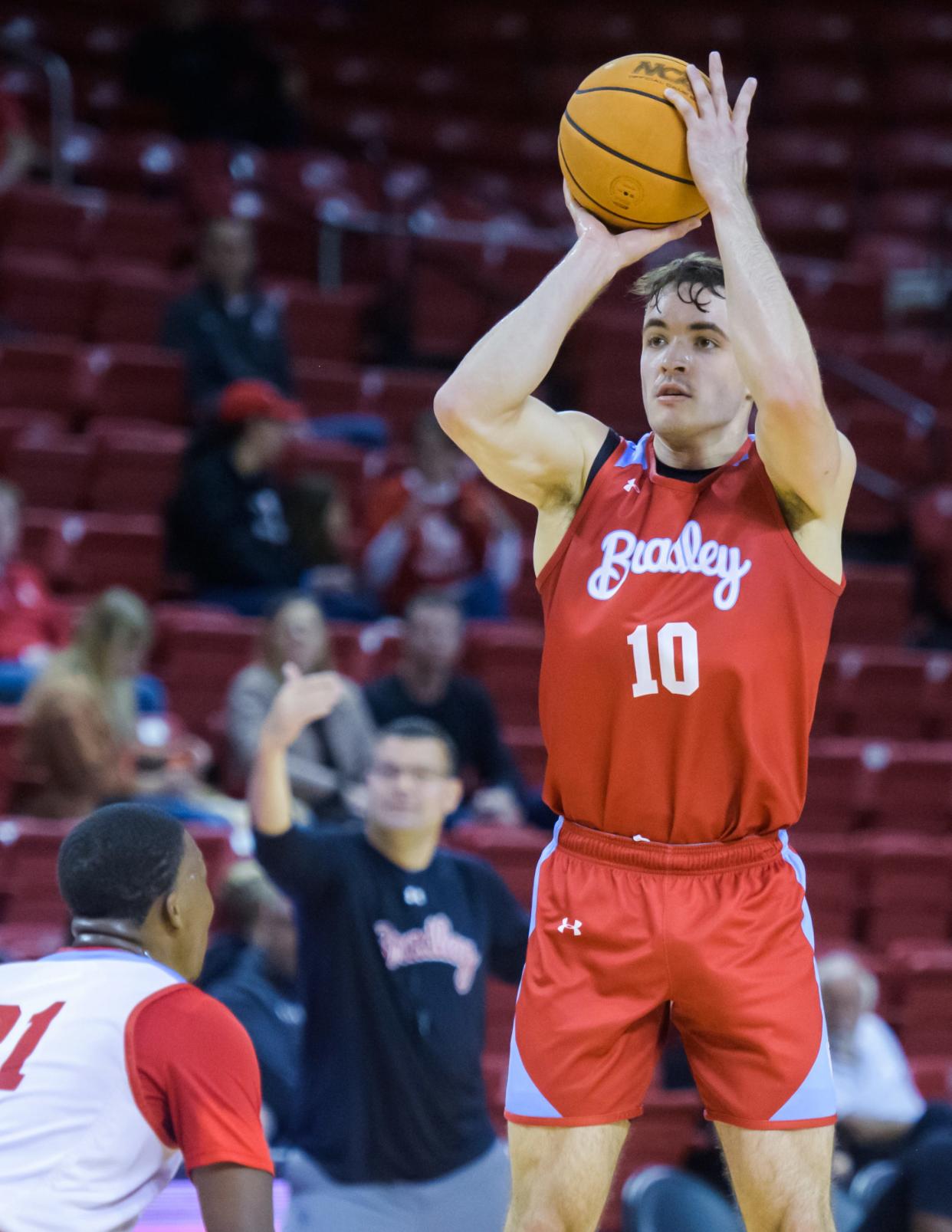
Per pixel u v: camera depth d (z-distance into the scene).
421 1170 13.72
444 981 14.00
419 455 28.61
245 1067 8.83
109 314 33.44
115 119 41.56
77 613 25.41
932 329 41.00
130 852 9.34
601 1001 8.60
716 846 8.69
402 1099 13.70
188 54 39.62
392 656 26.06
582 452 9.01
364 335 36.69
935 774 26.92
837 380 36.78
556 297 8.56
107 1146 8.59
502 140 44.81
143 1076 8.68
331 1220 13.55
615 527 8.81
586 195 8.65
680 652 8.46
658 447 9.03
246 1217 8.50
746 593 8.55
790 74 48.50
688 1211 14.84
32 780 21.03
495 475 8.85
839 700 28.61
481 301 37.25
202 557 27.06
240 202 37.94
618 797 8.66
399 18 48.94
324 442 30.89
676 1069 19.05
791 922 8.70
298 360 34.72
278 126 40.38
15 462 28.81
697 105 8.53
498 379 8.43
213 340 30.97
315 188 39.72
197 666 25.33
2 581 24.22
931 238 42.56
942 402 37.34
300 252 37.94
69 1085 8.64
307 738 21.39
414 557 27.94
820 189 45.62
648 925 8.56
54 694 20.78
